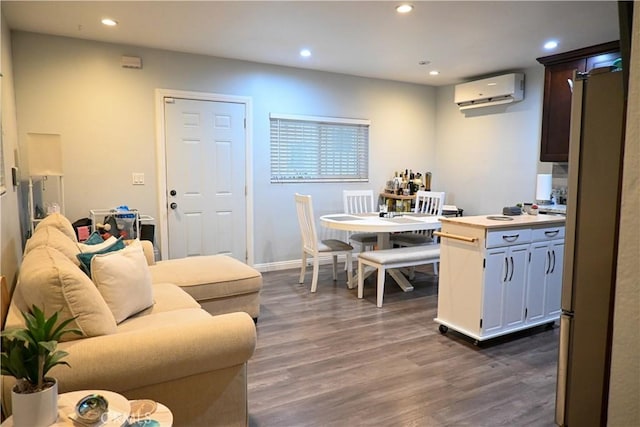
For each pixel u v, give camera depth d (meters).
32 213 3.54
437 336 3.29
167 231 4.67
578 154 1.42
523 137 5.23
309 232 4.50
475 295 3.05
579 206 1.42
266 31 3.82
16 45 3.84
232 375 1.91
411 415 2.23
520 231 3.12
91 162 4.25
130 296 2.20
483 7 3.23
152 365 1.67
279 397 2.39
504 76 5.17
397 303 4.09
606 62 4.18
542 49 4.37
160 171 4.57
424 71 5.38
